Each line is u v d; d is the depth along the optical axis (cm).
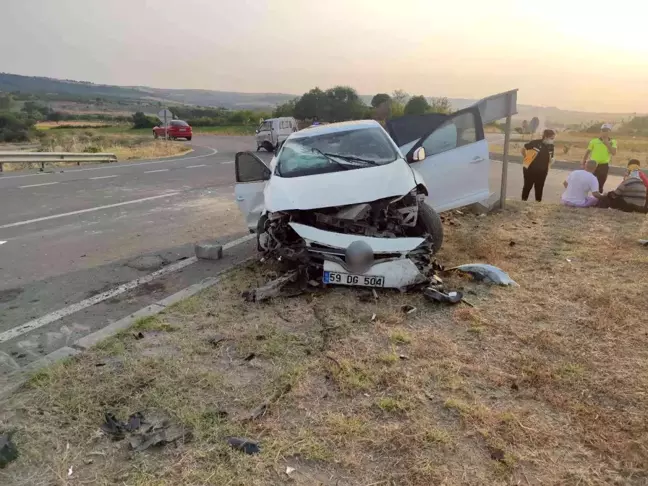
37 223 832
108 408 299
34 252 657
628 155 2530
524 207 888
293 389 310
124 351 367
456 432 269
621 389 304
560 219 786
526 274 518
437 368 331
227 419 285
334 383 318
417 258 476
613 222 762
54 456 261
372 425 276
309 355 354
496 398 299
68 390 318
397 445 260
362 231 485
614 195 878
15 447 265
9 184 1288
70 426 284
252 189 601
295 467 247
